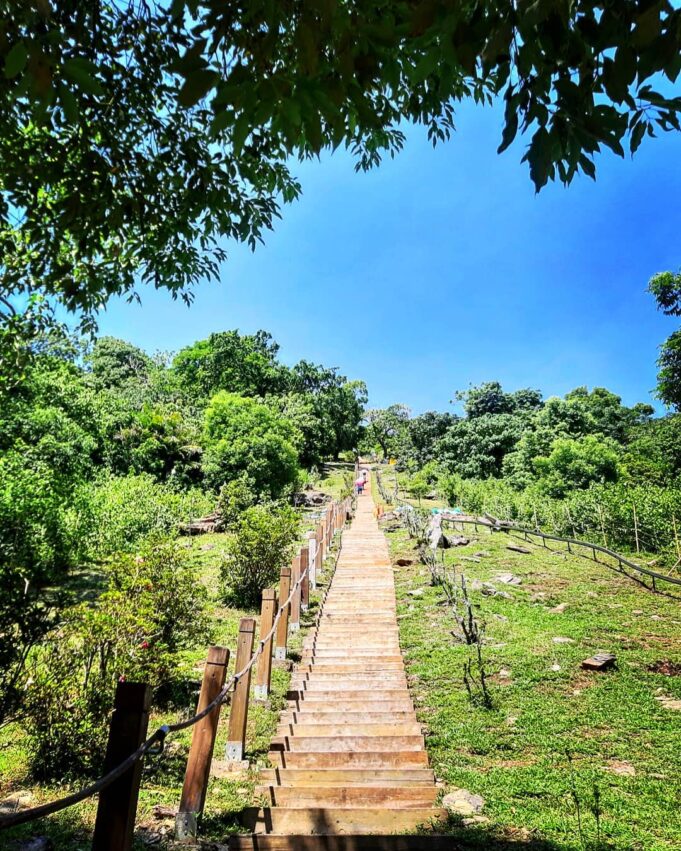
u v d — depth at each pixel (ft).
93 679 15.47
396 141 17.10
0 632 13.14
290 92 5.98
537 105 6.20
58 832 11.06
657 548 45.47
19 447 42.57
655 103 5.93
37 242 15.78
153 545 24.00
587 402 148.87
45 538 33.24
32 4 6.22
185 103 5.76
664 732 16.63
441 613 30.89
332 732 17.53
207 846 10.85
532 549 49.55
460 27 5.57
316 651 25.27
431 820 12.27
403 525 64.18
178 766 15.07
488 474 130.31
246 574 33.76
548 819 12.09
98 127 13.58
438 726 17.97
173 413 92.27
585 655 23.38
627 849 10.77
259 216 17.12
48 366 46.01
